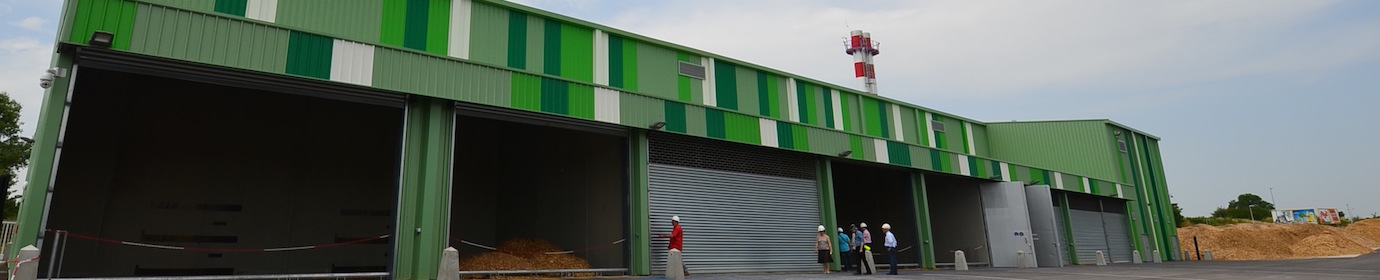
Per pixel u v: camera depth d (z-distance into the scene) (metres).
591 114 18.22
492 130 27.81
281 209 22.83
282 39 13.96
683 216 19.72
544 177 24.33
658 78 20.30
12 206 39.97
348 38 14.76
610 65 19.30
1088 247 34.81
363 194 24.45
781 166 23.12
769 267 21.52
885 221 31.70
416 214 15.16
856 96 26.77
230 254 21.75
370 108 25.41
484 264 19.09
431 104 15.79
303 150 23.73
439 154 15.63
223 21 13.41
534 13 18.12
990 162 30.67
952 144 32.44
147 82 21.61
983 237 29.38
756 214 21.72
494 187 27.27
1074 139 38.78
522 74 17.27
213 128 22.45
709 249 20.09
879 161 25.91
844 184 33.72
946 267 28.66
